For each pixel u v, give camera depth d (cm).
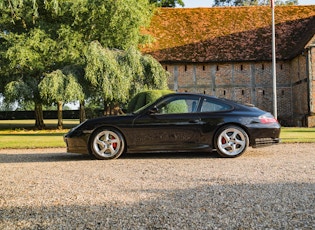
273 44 2089
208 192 443
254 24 2970
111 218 343
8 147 1112
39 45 2228
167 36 2920
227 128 777
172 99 802
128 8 2261
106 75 2131
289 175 553
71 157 849
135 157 821
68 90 2097
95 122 782
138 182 515
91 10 2273
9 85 2189
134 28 2389
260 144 782
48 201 414
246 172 583
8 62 2280
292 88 2744
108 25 2347
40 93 2131
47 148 1111
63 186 495
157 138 784
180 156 826
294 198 409
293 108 2747
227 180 517
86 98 2236
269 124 785
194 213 355
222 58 2714
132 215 351
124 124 780
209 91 2741
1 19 2339
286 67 2770
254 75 2745
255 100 2745
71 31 2306
